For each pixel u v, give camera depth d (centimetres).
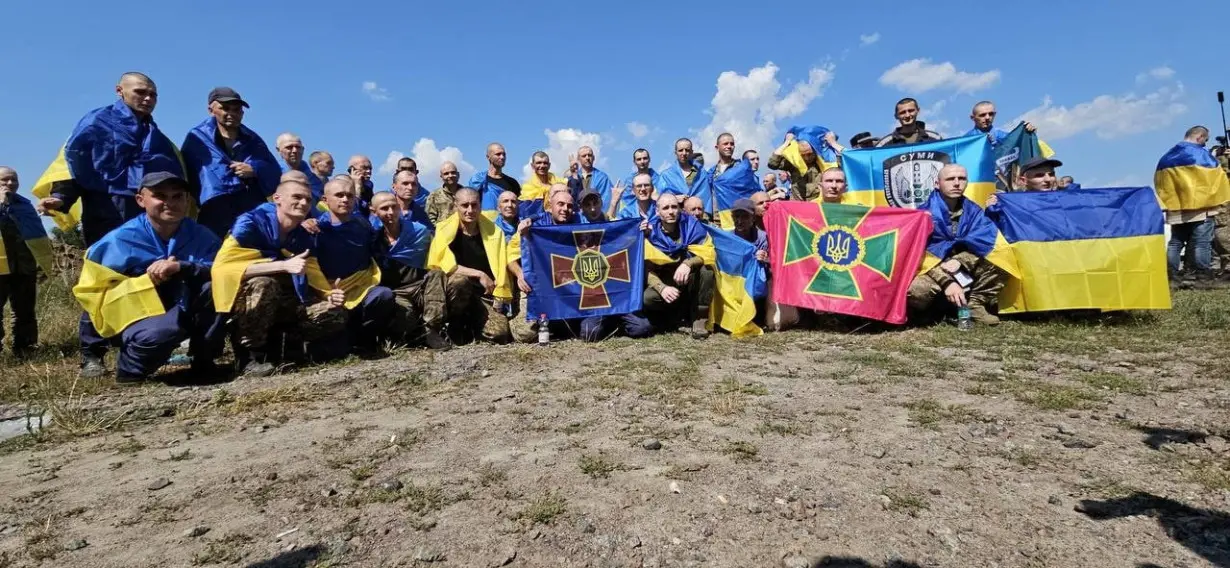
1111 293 661
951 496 282
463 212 711
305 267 569
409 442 371
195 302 563
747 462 327
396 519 274
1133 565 227
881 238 689
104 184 613
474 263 732
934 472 308
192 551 251
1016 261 675
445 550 247
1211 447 323
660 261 725
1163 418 371
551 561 238
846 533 253
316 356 616
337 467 335
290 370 582
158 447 379
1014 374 480
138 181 626
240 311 561
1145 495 277
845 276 697
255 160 704
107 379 556
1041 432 357
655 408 425
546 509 277
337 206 626
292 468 336
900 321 674
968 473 306
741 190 1029
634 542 250
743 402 434
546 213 801
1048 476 300
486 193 936
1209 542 239
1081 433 353
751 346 635
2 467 353
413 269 682
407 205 742
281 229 591
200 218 678
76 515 288
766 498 285
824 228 713
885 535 251
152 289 528
